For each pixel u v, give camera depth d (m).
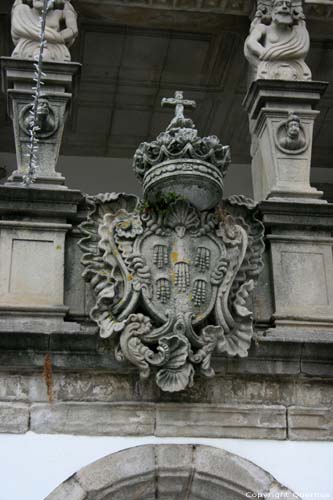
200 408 7.72
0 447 7.37
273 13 9.59
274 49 9.41
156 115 12.62
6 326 7.62
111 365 7.65
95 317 7.64
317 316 8.20
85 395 7.62
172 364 7.50
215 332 7.63
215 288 7.80
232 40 11.14
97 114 12.55
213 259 7.92
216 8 10.02
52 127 8.68
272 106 9.19
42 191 8.14
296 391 7.92
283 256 8.46
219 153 7.98
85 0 9.82
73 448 7.45
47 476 7.32
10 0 10.34
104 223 7.96
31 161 8.05
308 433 7.79
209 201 7.98
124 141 13.13
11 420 7.46
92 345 7.61
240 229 8.09
